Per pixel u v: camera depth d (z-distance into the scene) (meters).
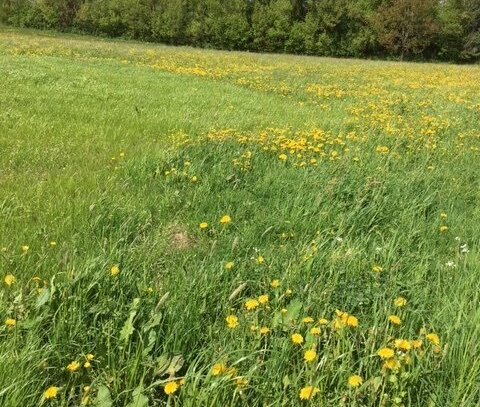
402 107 12.70
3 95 10.29
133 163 6.08
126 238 4.05
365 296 3.27
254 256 3.94
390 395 2.44
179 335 2.79
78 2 66.31
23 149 6.53
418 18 57.19
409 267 3.87
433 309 3.19
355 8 59.62
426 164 6.99
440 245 4.48
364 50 60.78
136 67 19.84
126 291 3.21
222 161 6.25
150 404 2.43
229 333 2.87
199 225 4.52
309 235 4.39
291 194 5.27
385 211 5.03
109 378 2.46
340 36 61.16
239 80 17.83
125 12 63.19
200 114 10.19
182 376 2.66
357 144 7.68
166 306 2.99
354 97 15.13
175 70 19.91
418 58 59.44
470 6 57.62
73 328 2.79
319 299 3.13
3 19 68.62
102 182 5.50
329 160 6.71
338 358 2.52
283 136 7.46
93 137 7.50
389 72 27.56
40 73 14.11
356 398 2.35
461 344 2.67
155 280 3.46
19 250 3.68
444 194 5.76
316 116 11.00
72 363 2.43
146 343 2.73
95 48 30.25
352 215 4.72
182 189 5.41
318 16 60.62
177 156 6.30
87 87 12.69
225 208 5.00
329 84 19.12
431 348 2.69
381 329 2.78
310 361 2.48
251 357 2.60
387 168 6.38
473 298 3.33
